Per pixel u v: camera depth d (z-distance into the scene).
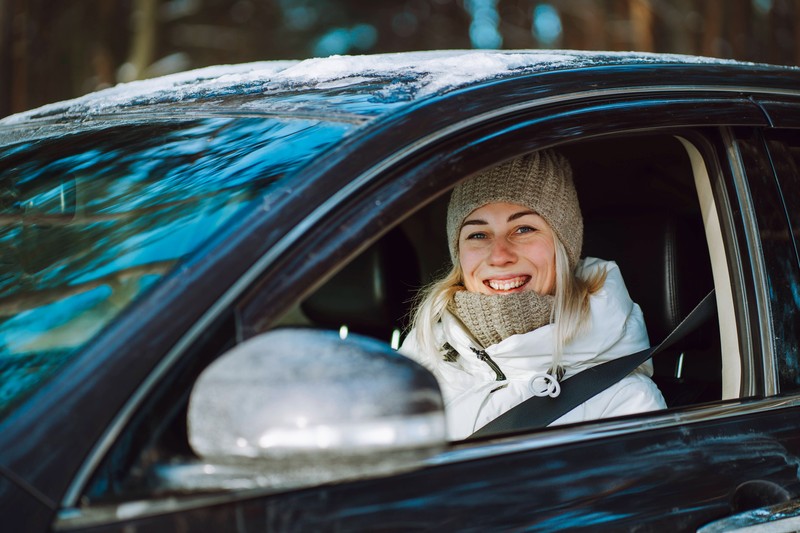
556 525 1.60
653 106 1.99
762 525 1.77
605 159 2.52
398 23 27.81
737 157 2.06
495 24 23.47
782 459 1.86
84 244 1.78
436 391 1.35
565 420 2.15
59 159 2.13
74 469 1.35
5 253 1.85
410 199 1.64
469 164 1.72
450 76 1.92
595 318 2.22
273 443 1.28
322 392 1.30
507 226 2.25
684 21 16.84
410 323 2.38
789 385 1.96
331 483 1.48
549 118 1.85
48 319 1.61
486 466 1.60
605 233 2.53
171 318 1.44
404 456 1.32
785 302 2.00
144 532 1.35
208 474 1.37
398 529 1.48
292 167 1.74
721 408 1.88
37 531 1.31
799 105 2.19
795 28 14.55
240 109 2.10
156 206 1.81
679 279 2.41
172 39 24.05
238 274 1.49
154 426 1.39
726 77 2.15
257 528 1.41
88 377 1.40
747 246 2.03
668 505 1.71
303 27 27.08
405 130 1.71
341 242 1.56
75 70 17.80
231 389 1.30
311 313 2.13
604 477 1.68
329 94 2.00
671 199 2.49
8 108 10.52
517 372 2.20
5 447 1.36
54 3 16.91
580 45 20.42
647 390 2.20
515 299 2.20
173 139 2.05
